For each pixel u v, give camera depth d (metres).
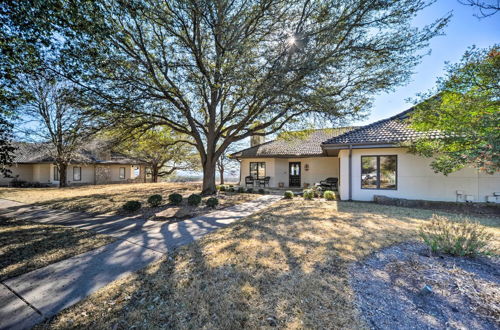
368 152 9.47
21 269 3.24
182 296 2.49
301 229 4.84
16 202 9.53
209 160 11.23
